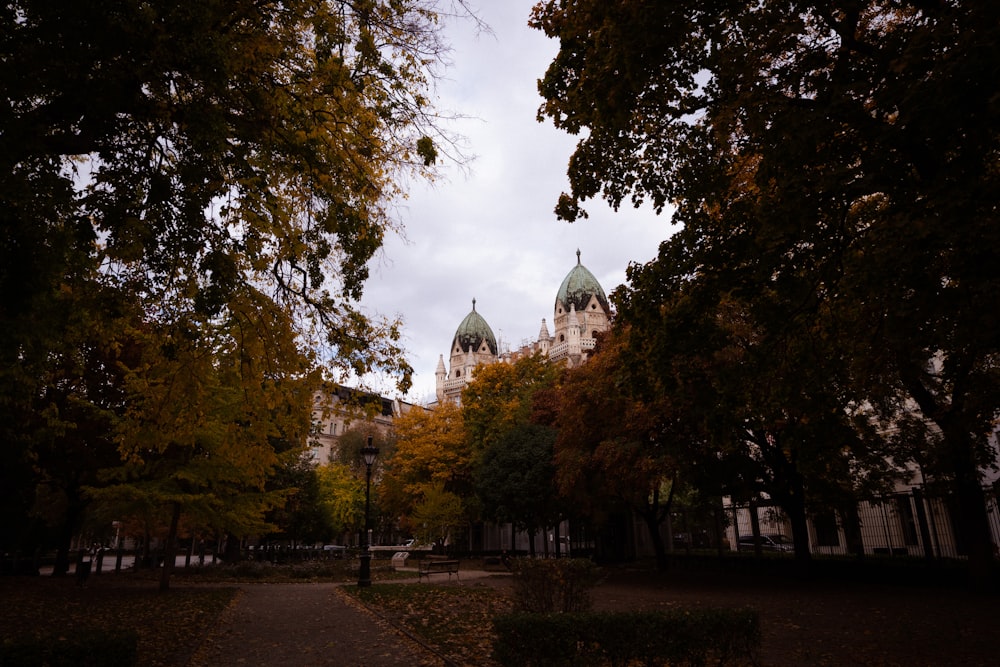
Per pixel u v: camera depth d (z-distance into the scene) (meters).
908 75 6.30
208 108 7.23
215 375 17.27
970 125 5.89
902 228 6.20
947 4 6.50
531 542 34.09
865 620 12.14
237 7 7.76
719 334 9.19
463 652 9.40
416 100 9.56
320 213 9.88
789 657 8.87
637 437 20.38
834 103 6.49
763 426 16.56
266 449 11.39
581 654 6.21
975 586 15.48
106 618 13.34
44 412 17.03
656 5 7.53
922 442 17.81
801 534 20.61
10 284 6.39
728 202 9.94
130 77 6.93
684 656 6.43
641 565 31.06
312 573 28.19
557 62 9.74
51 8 5.89
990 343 6.50
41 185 6.52
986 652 8.94
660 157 9.94
